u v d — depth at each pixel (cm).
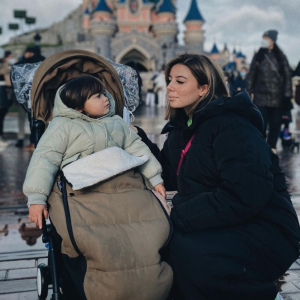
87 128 226
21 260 326
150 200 222
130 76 324
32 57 797
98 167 215
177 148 249
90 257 197
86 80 230
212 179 221
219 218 207
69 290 229
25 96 300
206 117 221
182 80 234
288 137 909
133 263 197
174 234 219
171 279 206
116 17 7306
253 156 204
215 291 202
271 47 701
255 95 716
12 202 494
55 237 225
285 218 213
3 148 948
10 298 268
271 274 210
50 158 216
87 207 210
